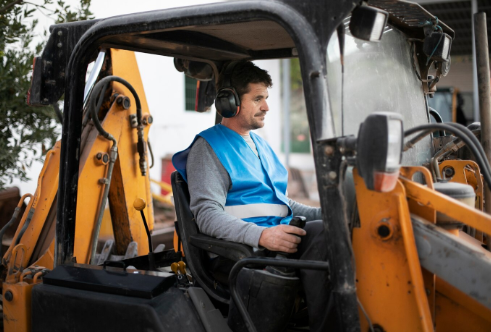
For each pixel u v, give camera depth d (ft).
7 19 11.97
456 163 7.39
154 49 7.39
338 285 4.74
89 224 8.24
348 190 5.23
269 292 5.63
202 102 9.35
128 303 5.33
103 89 8.53
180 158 7.19
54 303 5.81
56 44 6.52
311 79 4.84
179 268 6.85
